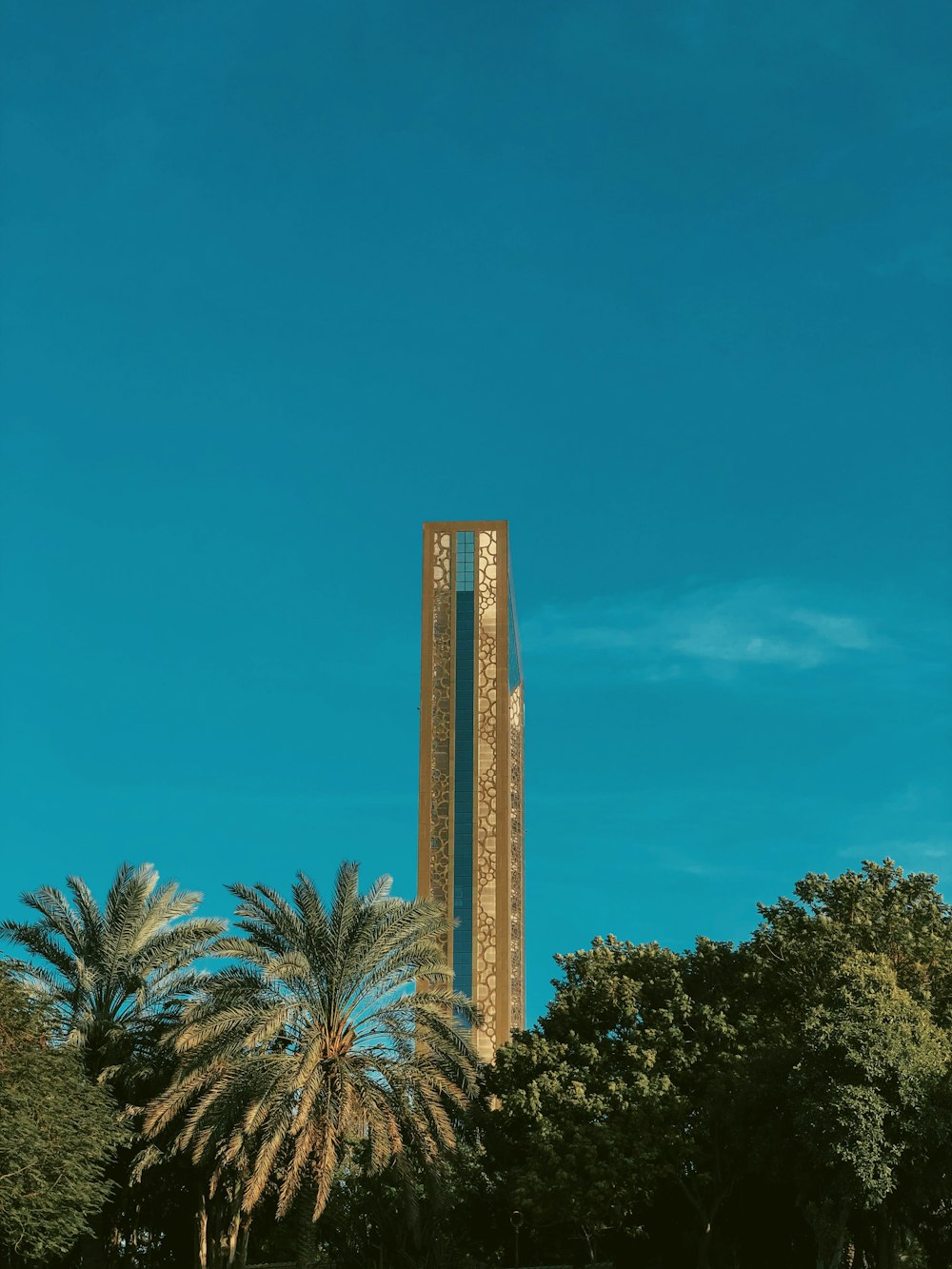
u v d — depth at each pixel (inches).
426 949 2263.8
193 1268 2694.4
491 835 4010.8
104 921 2394.2
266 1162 2010.3
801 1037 2132.1
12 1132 1911.9
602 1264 2883.9
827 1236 2336.4
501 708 4148.6
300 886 2223.2
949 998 2327.8
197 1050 2108.8
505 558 4315.9
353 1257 3051.2
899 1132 1989.4
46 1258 2225.6
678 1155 2315.5
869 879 2532.0
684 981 2544.3
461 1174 2497.5
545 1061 2470.5
